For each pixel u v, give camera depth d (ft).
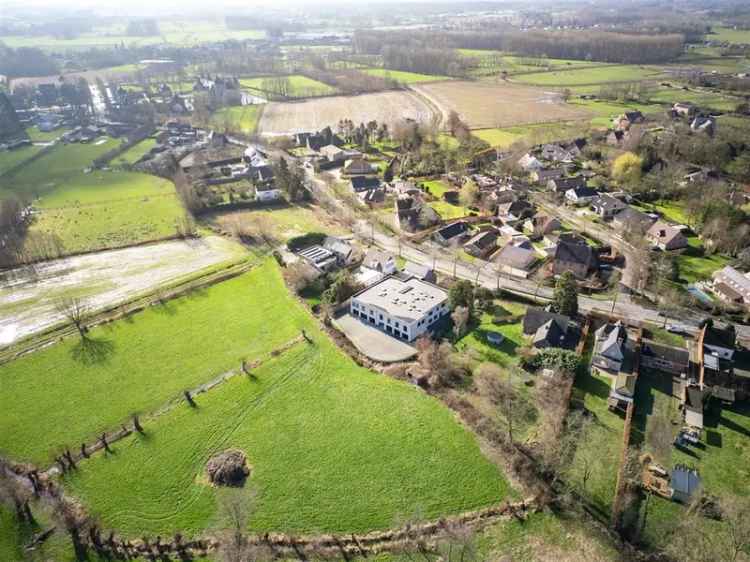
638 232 451.12
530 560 198.18
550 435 248.52
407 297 353.51
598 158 648.38
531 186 588.09
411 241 466.70
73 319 347.77
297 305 371.35
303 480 234.17
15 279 420.36
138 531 216.13
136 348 330.54
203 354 323.16
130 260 448.24
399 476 233.76
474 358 307.37
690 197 500.74
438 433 254.88
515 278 399.24
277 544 208.33
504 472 233.35
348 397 281.13
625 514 211.41
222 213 545.44
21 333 348.38
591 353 306.55
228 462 241.55
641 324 327.26
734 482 223.92
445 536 207.10
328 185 622.54
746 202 488.44
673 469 228.84
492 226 487.61
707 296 359.46
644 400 269.85
